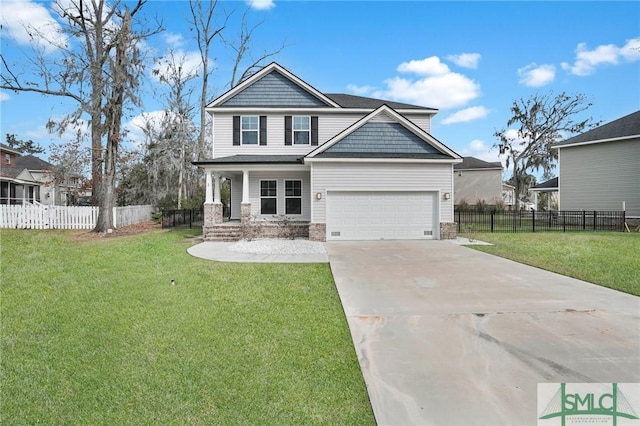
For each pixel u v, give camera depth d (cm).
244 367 411
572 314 579
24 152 5850
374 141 1581
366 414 327
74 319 560
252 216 1741
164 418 323
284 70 1872
